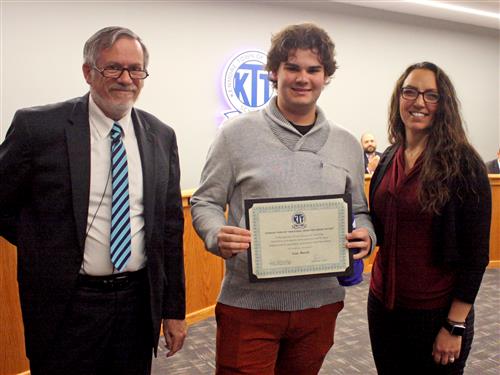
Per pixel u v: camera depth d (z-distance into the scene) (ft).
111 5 14.71
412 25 20.33
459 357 4.75
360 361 8.84
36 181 4.13
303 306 4.52
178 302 4.99
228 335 4.63
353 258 4.47
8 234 4.38
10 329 7.07
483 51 22.21
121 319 4.42
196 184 16.65
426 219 4.57
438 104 4.68
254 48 17.28
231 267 4.63
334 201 4.39
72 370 4.27
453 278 4.66
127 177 4.35
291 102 4.42
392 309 4.82
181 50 15.97
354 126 19.58
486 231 4.48
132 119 4.61
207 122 16.61
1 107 13.38
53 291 4.15
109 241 4.27
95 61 4.22
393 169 4.98
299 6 17.97
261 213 4.28
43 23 13.76
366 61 19.53
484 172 4.52
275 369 5.00
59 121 4.20
